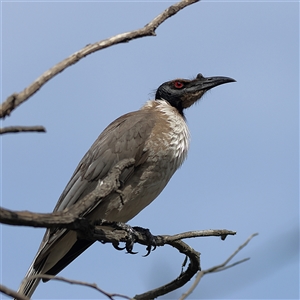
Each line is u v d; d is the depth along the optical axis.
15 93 5.80
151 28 7.02
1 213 5.97
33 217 6.32
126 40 6.85
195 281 6.64
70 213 6.93
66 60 6.29
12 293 5.32
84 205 7.23
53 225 6.57
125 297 6.46
